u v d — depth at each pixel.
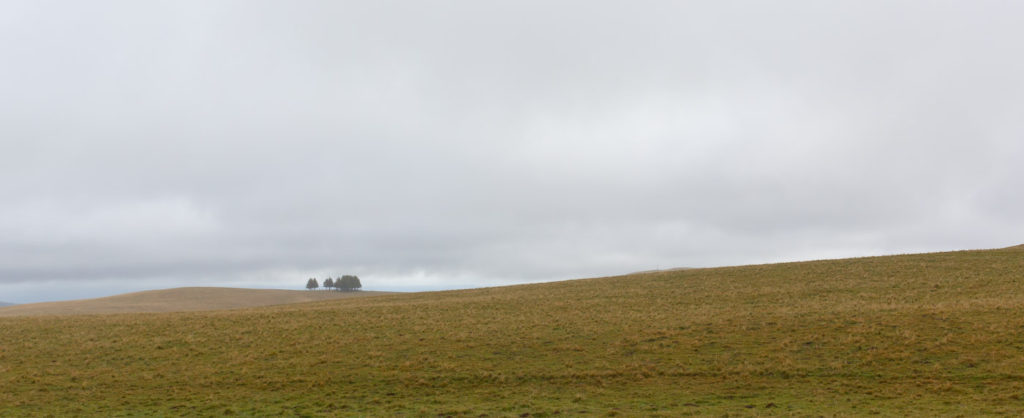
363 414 24.28
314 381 29.52
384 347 36.06
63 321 50.75
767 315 40.22
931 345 29.61
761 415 22.09
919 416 21.09
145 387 29.47
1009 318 33.34
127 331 44.06
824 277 60.69
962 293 45.97
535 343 35.50
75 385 29.98
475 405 25.06
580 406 24.38
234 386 29.20
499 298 63.31
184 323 47.53
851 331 33.47
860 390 24.83
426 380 29.06
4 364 34.56
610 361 31.23
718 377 27.70
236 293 142.75
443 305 56.81
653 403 24.50
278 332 41.97
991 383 24.31
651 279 72.81
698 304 49.47
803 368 28.02
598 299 56.44
